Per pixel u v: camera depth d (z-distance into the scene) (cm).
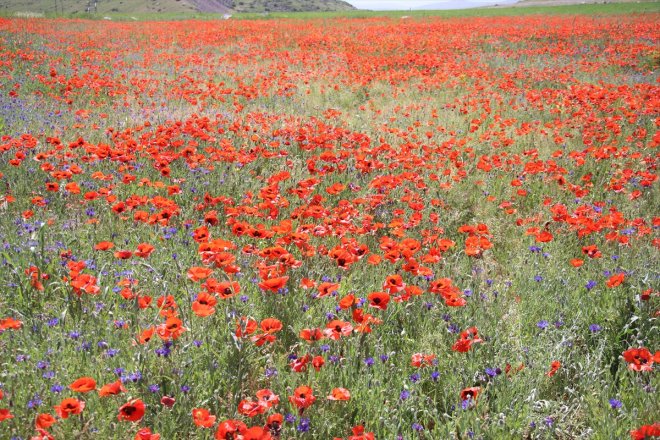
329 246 553
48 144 818
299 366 320
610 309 441
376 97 1457
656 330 412
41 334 361
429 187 748
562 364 376
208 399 306
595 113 1161
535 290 484
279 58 1986
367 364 350
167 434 291
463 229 518
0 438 271
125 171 693
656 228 606
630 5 5172
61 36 2400
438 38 2525
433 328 420
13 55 1580
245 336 350
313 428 311
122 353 349
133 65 1739
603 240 591
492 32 2673
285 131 934
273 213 552
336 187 571
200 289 418
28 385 309
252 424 309
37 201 550
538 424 325
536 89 1485
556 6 5797
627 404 344
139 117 1067
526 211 736
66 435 284
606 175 820
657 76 1667
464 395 327
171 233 531
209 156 798
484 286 509
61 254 448
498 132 997
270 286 353
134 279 424
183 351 338
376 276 487
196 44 2347
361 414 329
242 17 5341
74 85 1211
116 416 299
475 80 1552
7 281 419
